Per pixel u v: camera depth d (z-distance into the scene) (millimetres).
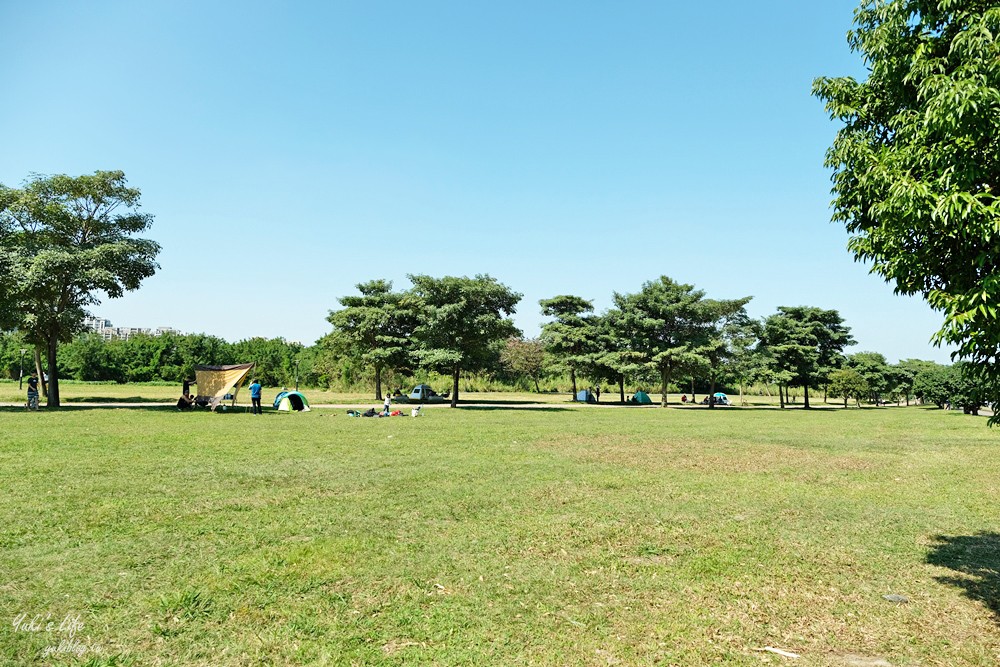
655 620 5652
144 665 4609
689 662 4844
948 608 6090
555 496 11156
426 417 31797
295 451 16609
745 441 21984
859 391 64250
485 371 71562
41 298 32031
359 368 69000
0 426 21391
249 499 10281
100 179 34094
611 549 7918
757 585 6672
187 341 85500
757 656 4969
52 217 33469
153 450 15977
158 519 8789
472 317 42125
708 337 53250
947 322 5254
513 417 32688
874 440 23156
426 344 43281
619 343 56625
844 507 10750
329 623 5391
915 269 5727
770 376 59562
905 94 6141
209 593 6008
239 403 42375
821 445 21062
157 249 35531
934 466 16188
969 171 4891
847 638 5363
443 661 4738
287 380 80938
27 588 6043
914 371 72125
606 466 14992
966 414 44750
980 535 8953
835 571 7203
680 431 25719
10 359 78812
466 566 7043
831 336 62500
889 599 6309
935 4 5672
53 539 7652
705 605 6059
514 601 6016
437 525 8906
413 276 42312
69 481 11406
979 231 4855
